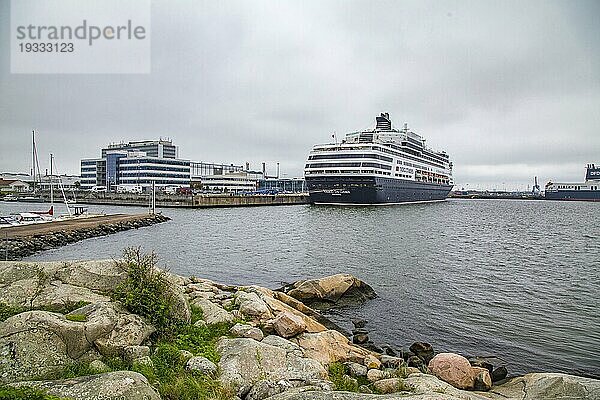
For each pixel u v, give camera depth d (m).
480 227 66.44
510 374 14.26
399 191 106.88
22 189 149.00
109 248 40.78
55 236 42.56
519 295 24.06
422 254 38.31
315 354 12.46
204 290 17.86
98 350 9.64
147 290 11.73
